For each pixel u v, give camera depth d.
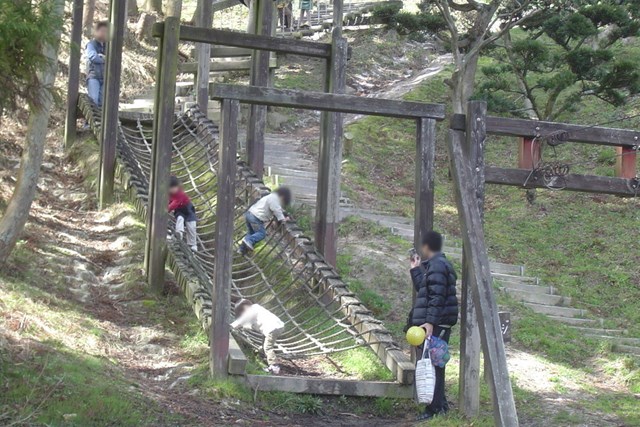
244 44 12.39
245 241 12.24
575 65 18.08
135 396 7.77
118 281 12.05
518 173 8.37
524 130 8.38
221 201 8.73
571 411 8.94
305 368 9.80
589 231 16.55
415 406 8.88
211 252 13.02
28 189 10.40
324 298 11.34
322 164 12.32
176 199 12.66
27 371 7.48
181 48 25.83
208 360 9.33
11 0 6.53
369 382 8.88
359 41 28.84
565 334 11.93
